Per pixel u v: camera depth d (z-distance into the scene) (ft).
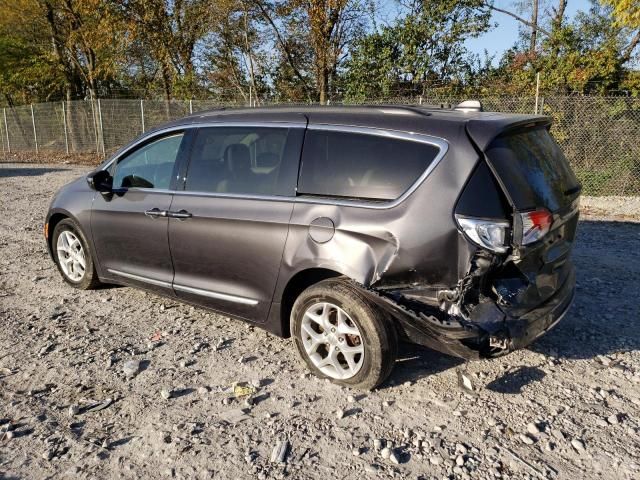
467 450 9.45
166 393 11.21
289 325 12.54
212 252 13.01
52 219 17.69
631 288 17.38
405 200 10.37
